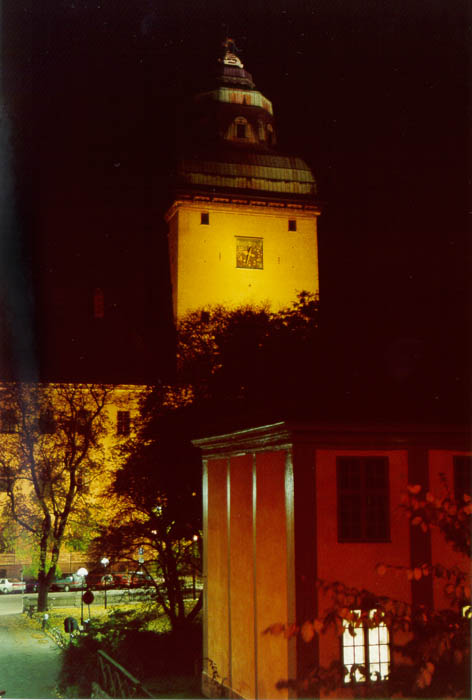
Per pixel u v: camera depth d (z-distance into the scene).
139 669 22.17
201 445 21.77
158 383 34.22
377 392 17.58
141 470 31.28
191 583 37.47
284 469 15.90
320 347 34.53
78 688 21.56
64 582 52.22
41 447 45.38
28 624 38.56
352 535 15.44
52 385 46.94
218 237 66.00
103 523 43.72
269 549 16.58
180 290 64.56
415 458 15.78
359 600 7.25
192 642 24.34
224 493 19.98
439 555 15.52
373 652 14.73
